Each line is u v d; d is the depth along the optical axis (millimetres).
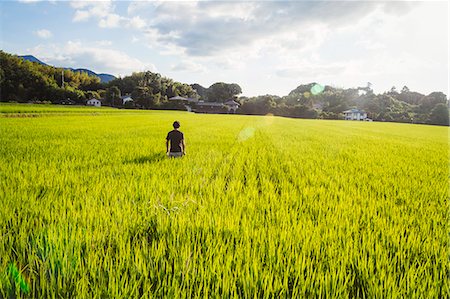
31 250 2789
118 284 2266
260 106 109250
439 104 92375
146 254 2752
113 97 117688
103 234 3105
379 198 5121
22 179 5527
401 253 2900
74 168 6984
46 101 99938
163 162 8117
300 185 5980
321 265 2629
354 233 3395
